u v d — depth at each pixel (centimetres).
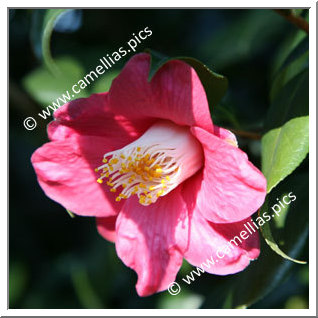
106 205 34
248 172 31
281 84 36
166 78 31
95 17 41
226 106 36
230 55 41
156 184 33
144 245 33
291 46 37
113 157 33
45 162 34
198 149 33
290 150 32
